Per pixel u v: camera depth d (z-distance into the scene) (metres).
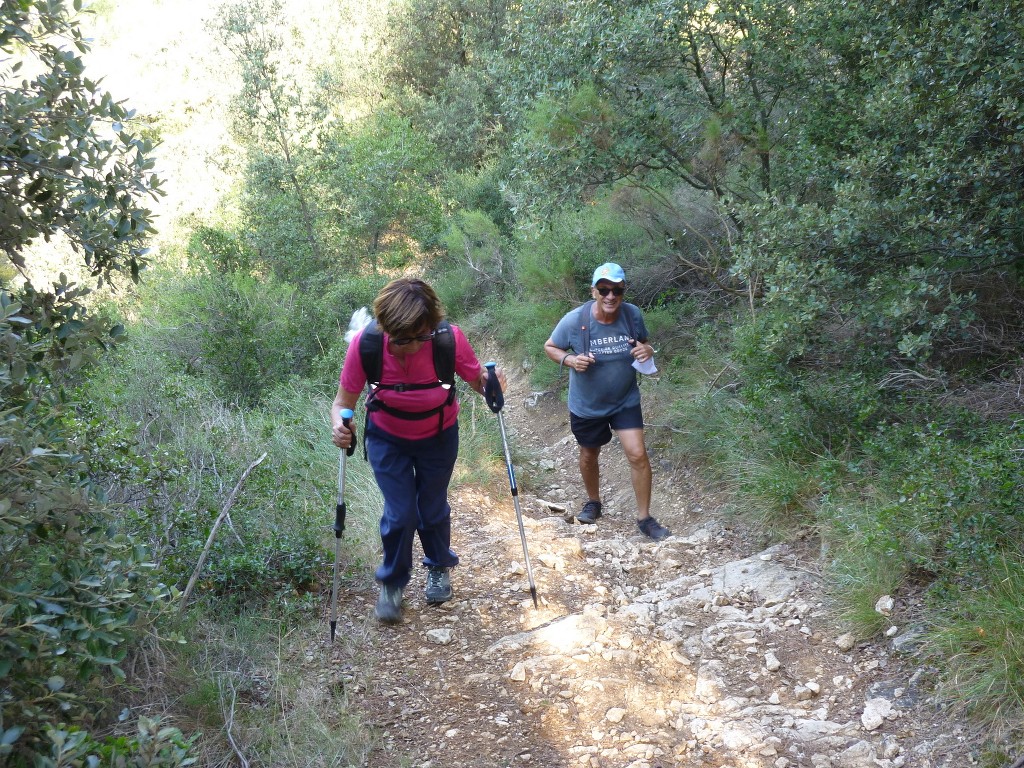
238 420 6.01
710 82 7.26
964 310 4.80
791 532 4.72
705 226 7.90
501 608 4.25
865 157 4.92
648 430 6.67
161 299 8.77
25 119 2.67
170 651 3.35
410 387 3.79
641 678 3.57
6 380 2.44
